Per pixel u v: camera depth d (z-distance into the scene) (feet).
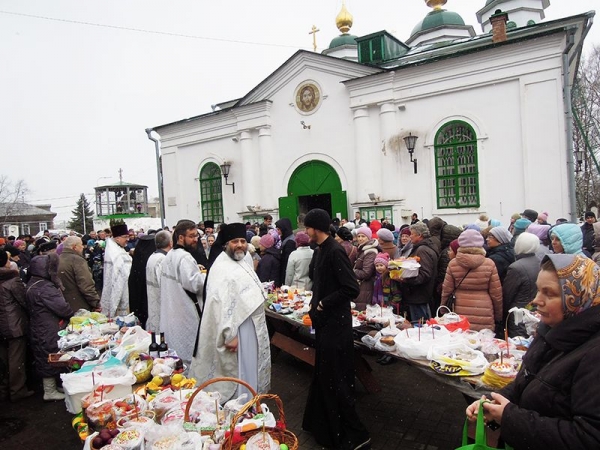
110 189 98.27
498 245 17.15
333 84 45.80
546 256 5.87
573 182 33.81
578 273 5.47
